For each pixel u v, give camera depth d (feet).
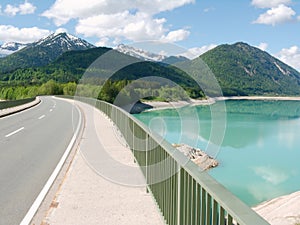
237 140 123.95
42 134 52.80
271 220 36.35
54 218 17.34
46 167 29.32
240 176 69.51
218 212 8.95
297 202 40.04
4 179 25.20
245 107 300.20
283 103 379.14
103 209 18.71
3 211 18.34
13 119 79.66
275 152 100.53
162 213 16.99
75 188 22.71
